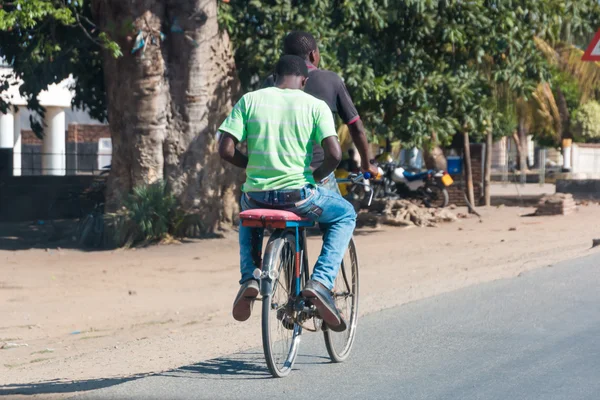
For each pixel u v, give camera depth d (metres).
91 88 28.28
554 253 17.98
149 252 21.11
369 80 21.55
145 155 22.41
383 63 22.62
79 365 9.90
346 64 21.53
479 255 18.53
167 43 22.41
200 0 22.09
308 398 7.23
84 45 24.14
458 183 33.38
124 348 10.86
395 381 7.83
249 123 7.69
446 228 24.84
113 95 22.81
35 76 25.25
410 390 7.51
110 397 7.26
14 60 25.25
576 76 38.69
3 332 12.97
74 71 26.69
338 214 7.98
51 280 17.27
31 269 18.62
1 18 18.48
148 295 15.78
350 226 8.07
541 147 72.69
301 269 8.05
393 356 8.87
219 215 23.41
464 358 8.76
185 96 22.52
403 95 22.47
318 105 7.67
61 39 23.95
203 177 22.83
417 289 14.04
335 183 8.41
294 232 7.93
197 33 22.31
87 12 24.33
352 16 21.95
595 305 11.65
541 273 14.69
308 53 8.73
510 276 14.69
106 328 13.13
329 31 21.62
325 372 8.17
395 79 22.64
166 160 22.64
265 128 7.62
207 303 14.86
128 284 16.86
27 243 23.45
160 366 9.23
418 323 10.67
